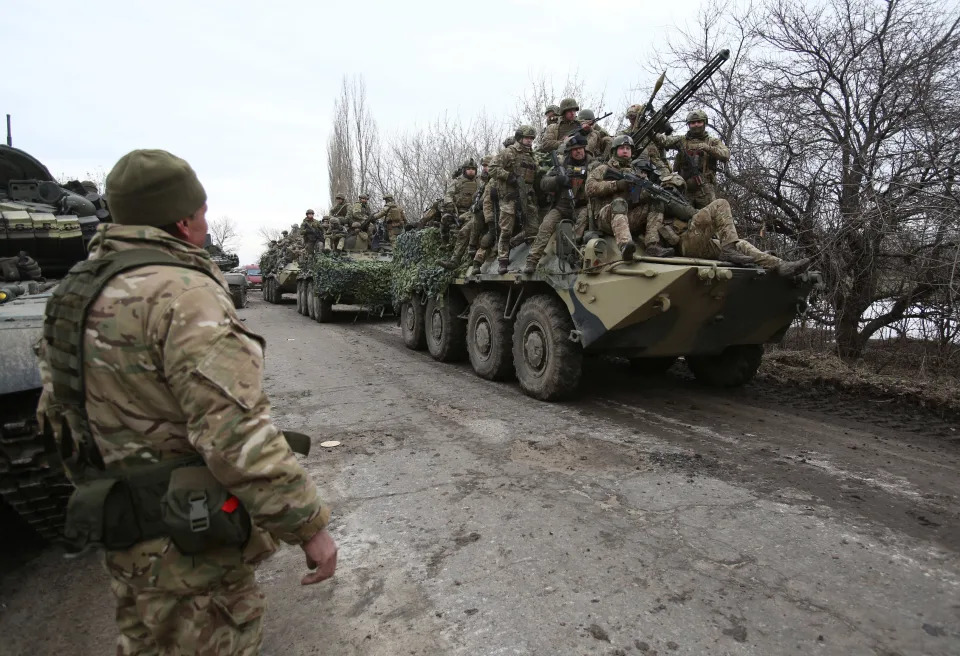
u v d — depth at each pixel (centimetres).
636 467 476
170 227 171
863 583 310
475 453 513
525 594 303
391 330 1370
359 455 511
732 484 440
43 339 173
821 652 258
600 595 301
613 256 615
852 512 393
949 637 267
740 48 939
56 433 168
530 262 706
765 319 630
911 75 771
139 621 171
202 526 150
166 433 155
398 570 328
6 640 275
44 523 324
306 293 1673
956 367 723
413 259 1016
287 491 150
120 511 153
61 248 548
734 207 895
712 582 312
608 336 604
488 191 798
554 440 546
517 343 731
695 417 620
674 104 673
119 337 150
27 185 556
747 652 258
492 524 380
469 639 269
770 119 879
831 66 815
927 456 498
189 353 145
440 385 784
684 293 554
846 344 827
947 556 337
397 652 262
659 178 645
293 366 911
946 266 691
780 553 340
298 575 327
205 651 161
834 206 809
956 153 723
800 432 565
